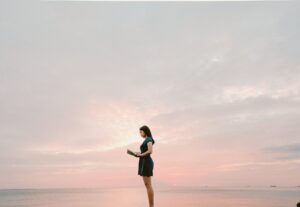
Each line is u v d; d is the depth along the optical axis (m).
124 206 16.66
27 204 26.48
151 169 6.42
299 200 24.45
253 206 16.20
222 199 25.69
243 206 16.23
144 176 6.41
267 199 26.17
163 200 23.91
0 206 26.47
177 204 17.80
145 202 20.70
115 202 21.36
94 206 17.77
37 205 23.20
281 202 20.64
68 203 23.47
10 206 25.38
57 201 29.97
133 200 24.62
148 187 6.43
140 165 6.47
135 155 6.23
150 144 6.35
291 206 16.31
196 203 19.02
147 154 6.24
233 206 16.05
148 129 6.55
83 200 28.48
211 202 20.25
